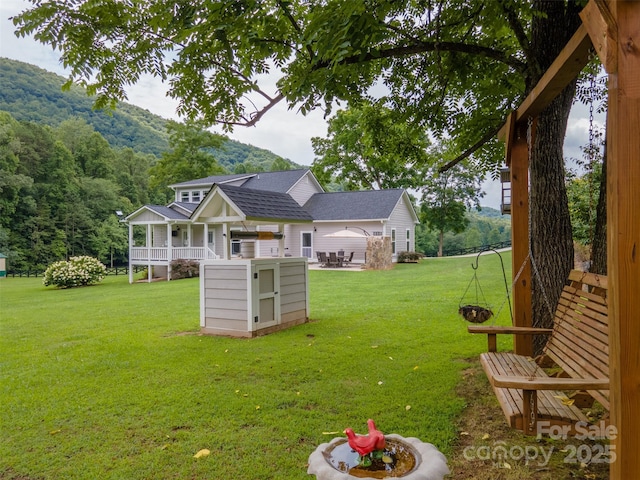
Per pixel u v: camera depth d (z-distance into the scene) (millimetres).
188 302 11125
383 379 4238
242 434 3096
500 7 4168
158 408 3646
